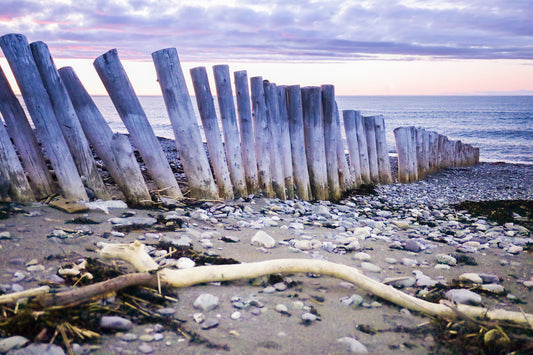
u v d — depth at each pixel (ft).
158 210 19.33
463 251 17.87
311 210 25.04
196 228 17.48
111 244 12.92
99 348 8.00
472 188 43.19
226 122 24.13
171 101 21.42
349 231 20.59
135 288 10.36
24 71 17.60
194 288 11.28
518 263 16.10
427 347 9.16
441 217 27.78
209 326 9.30
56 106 18.42
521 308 11.62
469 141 121.80
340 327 9.83
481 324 10.00
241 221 19.44
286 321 9.90
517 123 199.41
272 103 26.30
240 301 10.72
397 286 12.94
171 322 9.27
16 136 18.17
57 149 17.89
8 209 16.01
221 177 23.84
